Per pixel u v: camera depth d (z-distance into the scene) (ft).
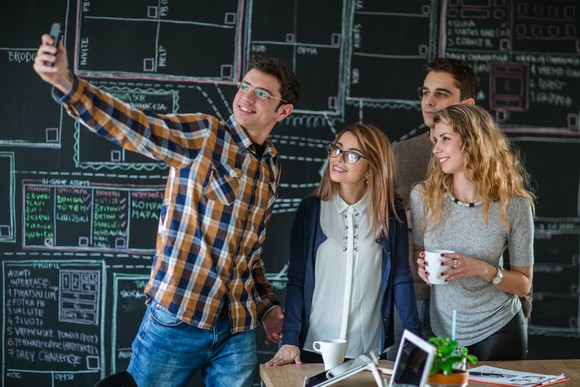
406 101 11.62
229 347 7.86
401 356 5.96
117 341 11.16
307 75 11.44
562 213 11.86
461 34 11.76
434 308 8.36
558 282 11.88
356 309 8.26
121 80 11.14
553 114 11.89
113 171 11.14
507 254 8.80
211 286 7.52
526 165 11.83
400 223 8.38
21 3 11.03
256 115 7.74
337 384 6.61
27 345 11.11
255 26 11.34
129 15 11.15
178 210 7.47
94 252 11.14
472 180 8.18
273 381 6.77
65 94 5.87
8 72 11.03
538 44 11.87
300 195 11.44
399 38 11.62
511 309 8.28
